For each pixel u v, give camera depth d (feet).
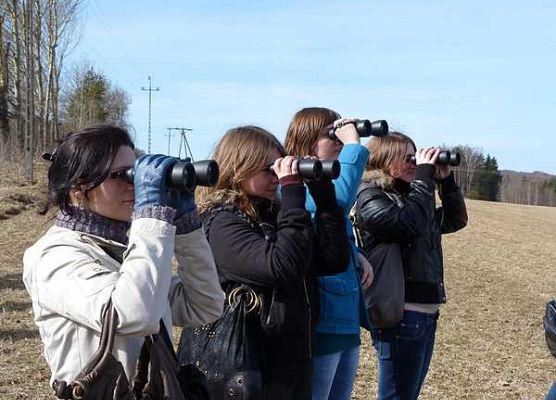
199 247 7.64
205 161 7.44
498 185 237.86
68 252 6.76
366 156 12.04
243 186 10.30
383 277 12.92
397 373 13.37
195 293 7.76
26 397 17.66
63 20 132.05
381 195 13.11
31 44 99.19
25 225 55.88
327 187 10.58
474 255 66.13
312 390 11.39
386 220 12.67
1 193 66.85
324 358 11.42
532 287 47.55
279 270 9.37
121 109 191.42
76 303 6.45
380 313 12.89
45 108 123.44
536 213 138.92
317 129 12.37
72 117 177.27
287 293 9.82
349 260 10.92
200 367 9.46
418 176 13.05
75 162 6.92
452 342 28.09
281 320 9.70
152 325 6.31
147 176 6.72
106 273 6.63
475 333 30.25
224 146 10.37
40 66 124.36
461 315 34.63
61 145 7.10
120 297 6.27
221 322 9.52
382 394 13.51
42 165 99.35
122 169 7.02
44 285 6.67
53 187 7.05
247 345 9.48
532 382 22.76
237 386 9.29
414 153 13.87
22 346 22.29
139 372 6.74
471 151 235.61
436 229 13.71
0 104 125.59
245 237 9.68
